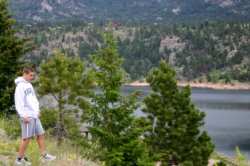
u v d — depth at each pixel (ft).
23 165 34.37
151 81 121.80
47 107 96.32
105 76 60.90
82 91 93.71
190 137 119.14
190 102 121.39
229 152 233.14
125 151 54.08
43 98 99.09
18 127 51.55
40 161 36.55
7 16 84.23
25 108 33.76
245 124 394.52
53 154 42.45
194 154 117.39
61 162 39.17
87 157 51.62
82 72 96.32
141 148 54.49
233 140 288.71
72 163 40.70
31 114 33.96
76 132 82.38
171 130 116.26
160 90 120.06
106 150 54.75
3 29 83.41
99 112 59.67
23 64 83.71
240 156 59.11
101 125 59.36
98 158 54.75
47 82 95.45
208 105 622.95
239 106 619.67
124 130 58.44
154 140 116.57
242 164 59.11
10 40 82.33
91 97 60.75
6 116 77.87
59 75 96.84
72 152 48.03
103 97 60.34
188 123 118.83
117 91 61.00
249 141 283.18
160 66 123.44
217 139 292.61
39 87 97.04
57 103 96.37
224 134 321.11
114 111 58.85
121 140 56.90
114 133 58.13
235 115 488.44
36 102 34.40
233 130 348.38
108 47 61.72
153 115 118.93
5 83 80.79
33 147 40.32
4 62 80.59
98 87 61.62
